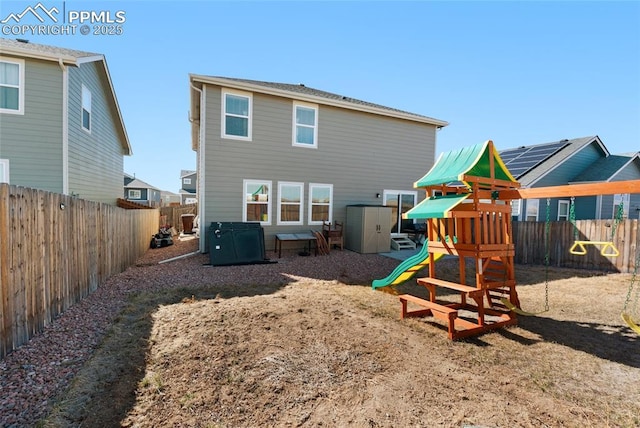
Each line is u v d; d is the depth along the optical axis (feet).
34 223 12.09
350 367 10.71
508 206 16.44
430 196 17.81
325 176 37.99
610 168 47.44
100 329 13.34
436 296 20.75
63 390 8.87
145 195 128.77
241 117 33.53
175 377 9.75
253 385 9.43
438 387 9.59
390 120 41.63
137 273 24.38
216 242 28.84
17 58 27.58
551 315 17.20
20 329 11.14
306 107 36.63
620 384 10.07
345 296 19.77
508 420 8.06
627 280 25.58
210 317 14.89
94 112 37.93
